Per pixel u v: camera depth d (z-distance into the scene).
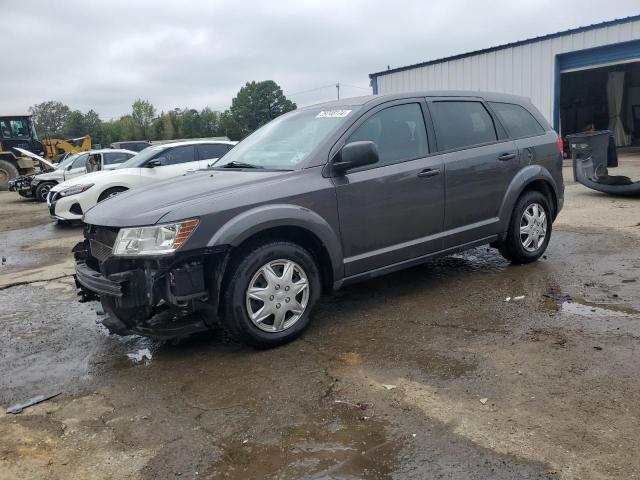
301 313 4.23
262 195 4.02
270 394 3.44
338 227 4.35
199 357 4.10
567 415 2.99
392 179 4.63
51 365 4.18
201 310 3.96
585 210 9.16
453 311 4.69
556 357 3.69
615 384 3.29
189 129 93.38
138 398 3.53
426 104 5.09
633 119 25.91
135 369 3.98
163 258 3.67
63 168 18.16
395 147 4.78
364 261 4.55
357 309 4.89
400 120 4.88
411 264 4.91
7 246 9.82
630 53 17.98
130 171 11.03
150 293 3.73
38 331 4.97
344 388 3.45
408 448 2.80
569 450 2.69
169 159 11.41
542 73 19.91
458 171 5.09
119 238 3.79
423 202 4.86
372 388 3.43
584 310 4.52
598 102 25.61
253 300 4.00
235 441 2.97
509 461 2.64
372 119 4.70
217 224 3.80
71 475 2.77
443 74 22.64
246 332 3.95
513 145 5.66
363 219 4.49
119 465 2.83
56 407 3.49
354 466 2.69
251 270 3.92
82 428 3.22
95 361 4.20
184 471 2.74
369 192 4.50
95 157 15.38
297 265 4.15
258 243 4.00
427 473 2.60
